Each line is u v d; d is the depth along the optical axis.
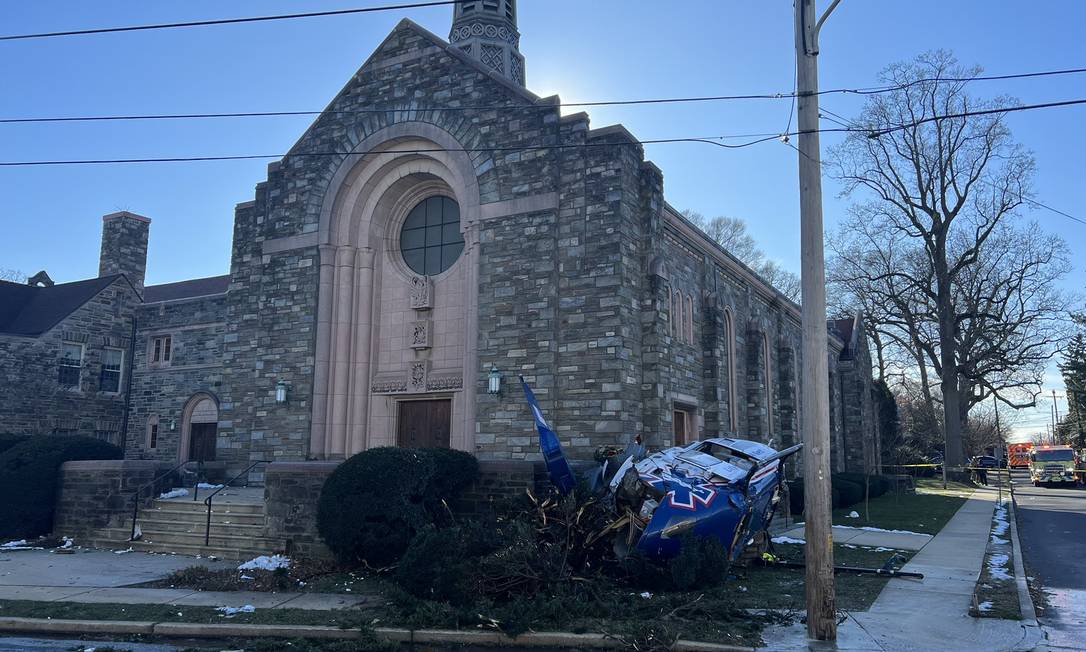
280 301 21.38
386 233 21.20
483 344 18.34
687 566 10.98
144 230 36.28
